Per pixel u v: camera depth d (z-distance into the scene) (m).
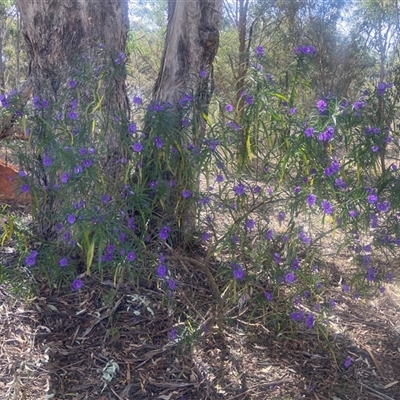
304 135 2.47
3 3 9.47
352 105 2.65
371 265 3.34
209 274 2.93
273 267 2.85
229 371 2.81
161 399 2.58
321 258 3.56
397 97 3.47
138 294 3.22
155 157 2.66
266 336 3.09
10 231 2.86
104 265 2.53
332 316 3.42
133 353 2.84
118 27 3.42
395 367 3.02
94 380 2.65
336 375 2.89
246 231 2.83
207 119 2.71
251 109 2.59
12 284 2.87
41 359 2.75
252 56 2.96
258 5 9.87
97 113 2.95
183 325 3.01
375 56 9.45
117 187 2.73
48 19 3.32
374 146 2.58
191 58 3.54
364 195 2.54
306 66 2.74
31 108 2.90
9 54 11.99
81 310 3.08
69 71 3.27
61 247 3.20
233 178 2.77
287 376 2.83
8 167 4.47
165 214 2.94
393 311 3.59
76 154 2.54
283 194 3.17
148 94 3.87
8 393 2.51
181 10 3.52
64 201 2.86
